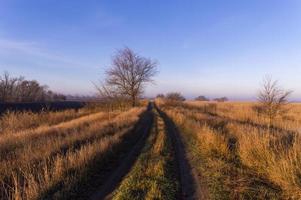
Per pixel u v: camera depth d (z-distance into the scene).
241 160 9.59
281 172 7.23
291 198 6.36
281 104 20.38
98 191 7.14
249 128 14.06
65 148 10.93
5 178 7.38
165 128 19.33
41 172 7.69
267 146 9.09
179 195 6.86
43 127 16.88
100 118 22.95
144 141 14.15
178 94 73.62
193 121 20.91
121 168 9.22
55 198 6.45
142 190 6.86
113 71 49.41
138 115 28.23
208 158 10.07
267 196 6.52
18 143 11.47
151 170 8.51
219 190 6.98
